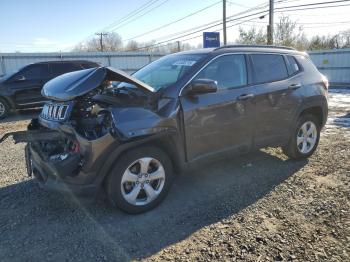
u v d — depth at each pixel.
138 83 3.66
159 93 3.66
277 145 4.84
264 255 2.85
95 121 3.36
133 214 3.61
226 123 4.07
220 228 3.31
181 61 4.21
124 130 3.29
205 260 2.81
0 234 3.27
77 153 3.25
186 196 4.06
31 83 11.27
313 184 4.32
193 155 3.88
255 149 4.53
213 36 15.92
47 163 3.33
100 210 3.74
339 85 21.36
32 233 3.28
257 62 4.53
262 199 3.93
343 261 2.74
